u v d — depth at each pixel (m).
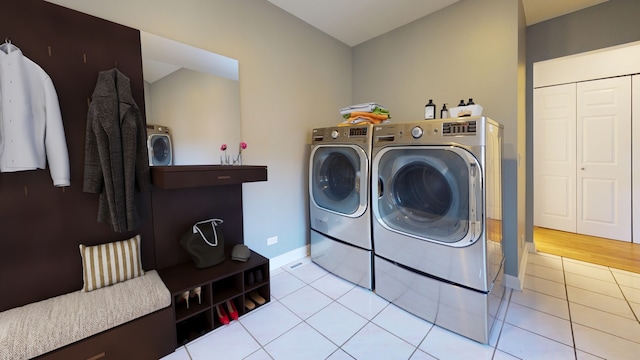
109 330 1.31
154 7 1.77
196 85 1.97
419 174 1.79
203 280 1.68
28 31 1.38
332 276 2.46
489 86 2.23
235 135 2.20
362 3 2.39
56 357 1.17
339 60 3.14
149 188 1.71
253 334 1.69
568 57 2.63
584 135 3.51
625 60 3.19
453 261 1.64
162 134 1.82
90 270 1.53
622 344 1.54
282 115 2.57
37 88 1.40
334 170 2.46
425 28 2.61
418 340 1.63
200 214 2.06
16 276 1.41
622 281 2.29
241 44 2.22
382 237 2.02
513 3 2.08
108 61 1.61
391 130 1.90
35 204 1.44
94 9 1.56
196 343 1.61
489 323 1.59
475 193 1.52
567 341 1.58
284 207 2.65
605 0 2.38
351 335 1.68
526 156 2.90
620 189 3.30
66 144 1.49
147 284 1.58
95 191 1.52
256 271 2.01
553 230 3.80
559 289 2.18
